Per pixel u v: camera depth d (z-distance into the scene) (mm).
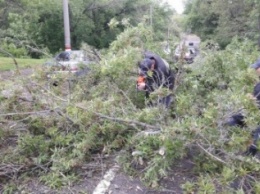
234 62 4930
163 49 5539
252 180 3045
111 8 31859
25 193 3416
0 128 4191
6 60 14789
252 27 28688
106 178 3564
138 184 3453
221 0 32469
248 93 3033
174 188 3342
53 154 3811
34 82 4422
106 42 32312
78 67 5125
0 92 4406
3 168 3691
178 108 3557
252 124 2953
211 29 40156
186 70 5051
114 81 4684
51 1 27641
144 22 5879
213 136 3066
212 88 4969
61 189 3447
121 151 3826
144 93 4652
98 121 3980
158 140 3256
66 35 17656
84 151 3766
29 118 4320
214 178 2984
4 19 21109
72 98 4445
